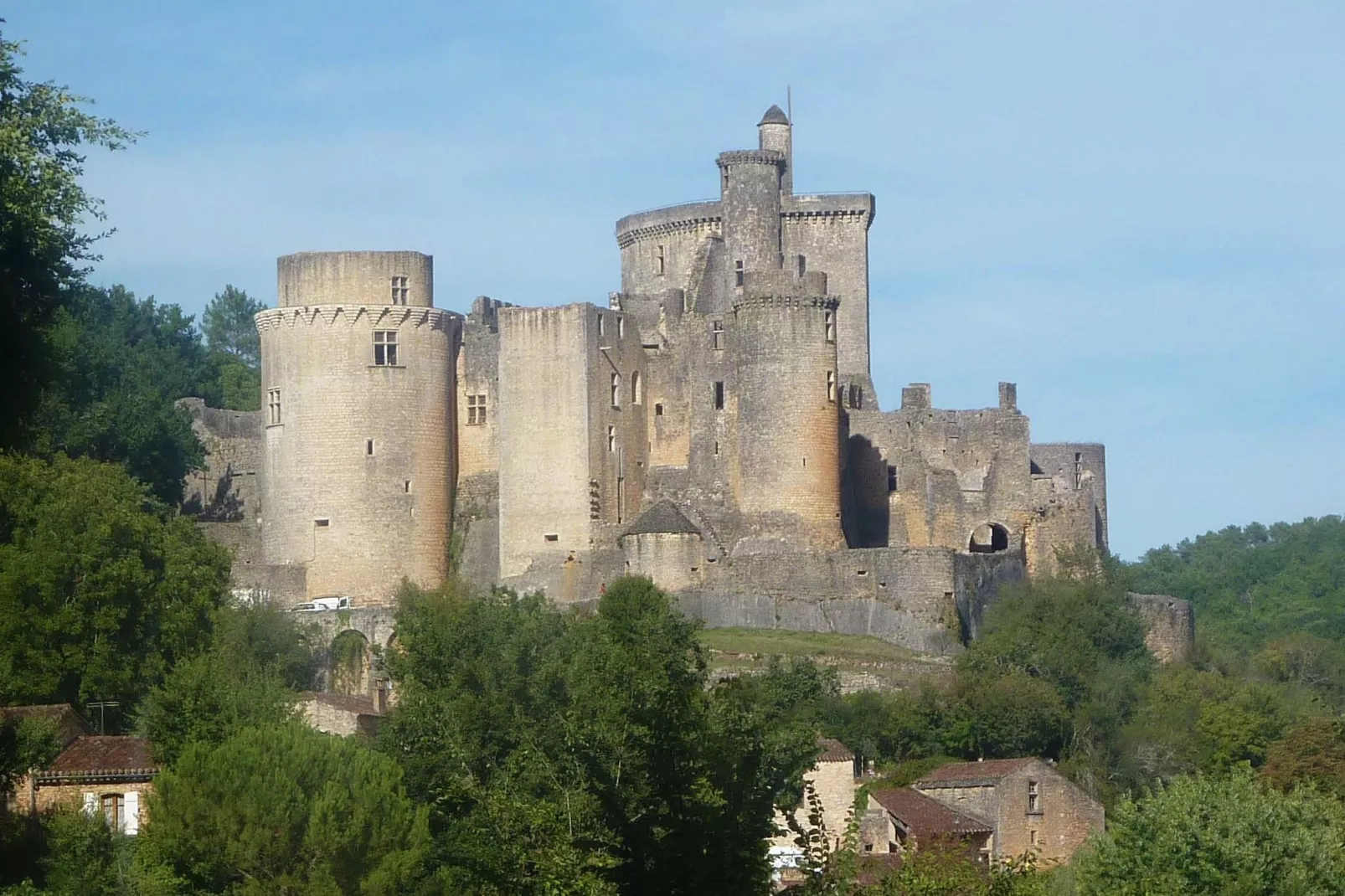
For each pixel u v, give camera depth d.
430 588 178.25
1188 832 109.94
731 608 174.38
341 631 171.50
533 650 126.12
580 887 73.75
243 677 135.38
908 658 167.62
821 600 173.62
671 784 75.50
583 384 182.38
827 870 77.00
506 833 78.19
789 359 178.25
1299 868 108.19
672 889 74.44
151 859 105.25
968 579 176.62
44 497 142.62
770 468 178.12
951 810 133.12
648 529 176.62
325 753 108.31
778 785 77.44
